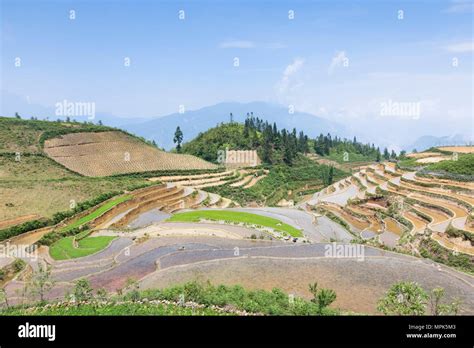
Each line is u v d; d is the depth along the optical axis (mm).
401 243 94938
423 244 88000
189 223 109750
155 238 92062
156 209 133125
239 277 64375
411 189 135625
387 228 112000
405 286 48344
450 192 123500
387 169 195125
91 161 192500
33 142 186375
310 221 122688
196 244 86250
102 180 158250
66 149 193000
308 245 84062
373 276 64375
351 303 54844
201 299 51375
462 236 83062
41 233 93062
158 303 50750
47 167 168250
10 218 95750
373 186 170375
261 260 72250
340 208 145250
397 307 47000
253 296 53188
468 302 54969
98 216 110188
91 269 72125
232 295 52812
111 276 67875
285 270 67188
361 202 143250
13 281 66375
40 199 115812
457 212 104750
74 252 81938
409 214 117812
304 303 49656
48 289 59906
